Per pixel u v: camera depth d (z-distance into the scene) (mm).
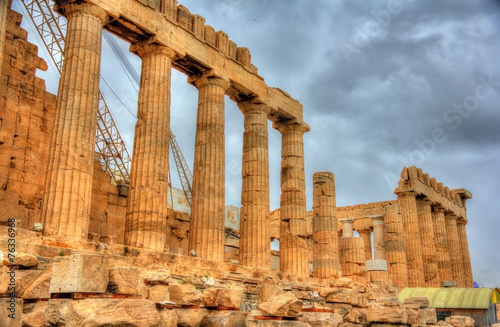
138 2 24422
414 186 47375
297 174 33969
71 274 10750
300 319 16281
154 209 23062
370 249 54438
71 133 20125
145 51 25422
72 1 21703
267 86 32719
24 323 11078
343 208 54312
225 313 14195
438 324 24156
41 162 25562
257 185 30422
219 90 28781
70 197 19438
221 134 28156
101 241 21672
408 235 46531
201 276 22219
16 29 25594
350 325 20828
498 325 23016
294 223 32656
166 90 25062
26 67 25766
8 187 23688
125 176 42250
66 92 20625
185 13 27625
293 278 29750
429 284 47875
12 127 24422
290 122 34938
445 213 56469
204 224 26422
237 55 31281
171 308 12664
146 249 21703
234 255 42188
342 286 29422
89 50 21422
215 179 27203
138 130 24297
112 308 10570
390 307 21250
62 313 10453
